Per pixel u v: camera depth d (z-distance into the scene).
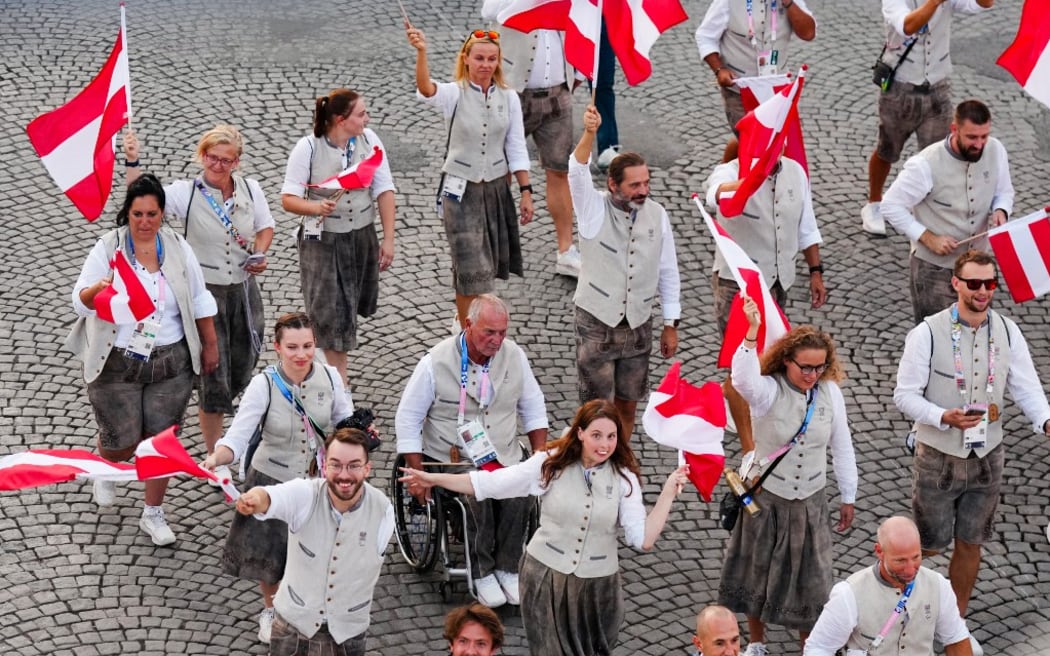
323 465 12.83
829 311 18.34
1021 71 15.66
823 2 25.45
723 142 21.56
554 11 15.10
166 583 14.02
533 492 12.07
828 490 15.63
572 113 20.56
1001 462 13.86
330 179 15.73
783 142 14.99
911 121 19.30
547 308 18.23
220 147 14.95
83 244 18.75
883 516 15.36
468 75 16.77
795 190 15.62
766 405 12.68
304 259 16.11
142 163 20.23
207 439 15.45
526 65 18.16
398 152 20.91
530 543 12.27
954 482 13.74
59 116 14.43
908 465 16.05
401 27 24.03
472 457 13.50
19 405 16.09
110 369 14.12
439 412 13.69
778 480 12.85
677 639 13.67
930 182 16.30
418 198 20.02
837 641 11.61
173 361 14.29
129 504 14.97
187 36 23.44
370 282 16.53
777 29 19.16
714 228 13.47
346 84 22.39
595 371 15.15
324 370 13.21
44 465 11.07
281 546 13.09
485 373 13.62
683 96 22.66
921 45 18.98
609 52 20.47
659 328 17.89
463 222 16.97
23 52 22.66
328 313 16.19
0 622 13.37
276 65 22.75
